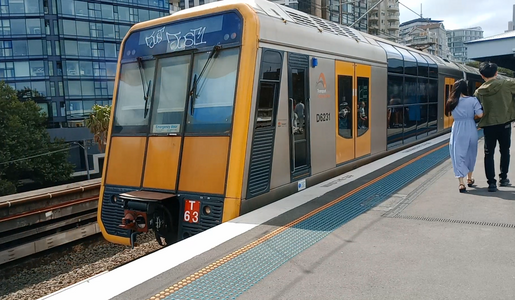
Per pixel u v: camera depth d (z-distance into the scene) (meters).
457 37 187.62
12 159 32.31
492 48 18.34
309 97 6.73
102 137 36.31
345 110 7.92
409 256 3.71
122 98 6.63
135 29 6.64
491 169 5.71
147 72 6.39
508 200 5.29
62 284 7.63
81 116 44.91
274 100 5.87
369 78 8.91
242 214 5.29
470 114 5.66
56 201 9.84
